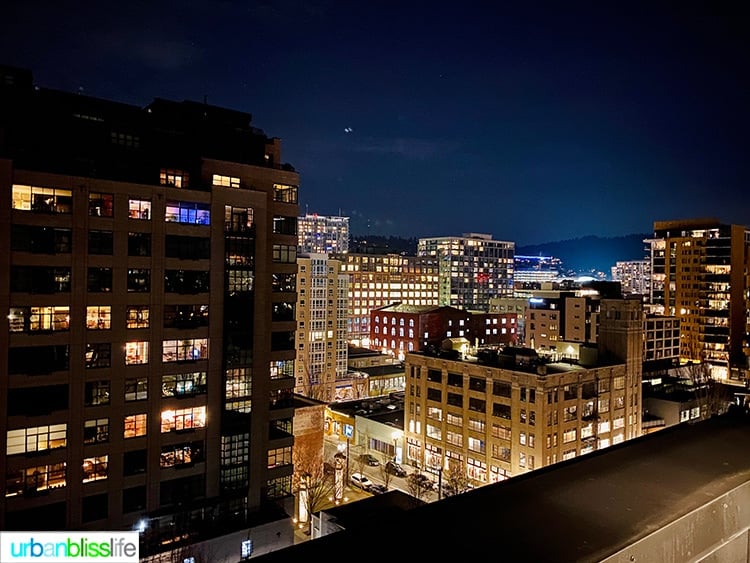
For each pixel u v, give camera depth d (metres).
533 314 181.12
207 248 57.09
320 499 78.69
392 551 4.71
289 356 64.00
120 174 55.53
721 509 6.12
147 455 53.19
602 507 5.83
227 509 56.91
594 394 87.88
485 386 87.56
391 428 104.06
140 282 53.03
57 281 48.78
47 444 48.06
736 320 171.12
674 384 119.44
